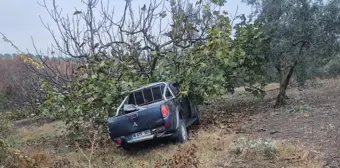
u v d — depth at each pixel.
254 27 11.45
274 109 11.19
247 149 6.09
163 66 10.95
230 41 10.61
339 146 5.82
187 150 6.57
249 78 12.29
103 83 9.23
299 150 5.91
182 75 10.21
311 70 11.45
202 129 9.48
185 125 8.64
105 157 8.03
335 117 8.16
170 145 8.03
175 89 9.46
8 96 24.91
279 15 11.20
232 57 10.63
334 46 10.70
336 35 10.73
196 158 6.24
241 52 10.66
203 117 12.09
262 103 13.52
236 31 11.95
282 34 10.87
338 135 6.45
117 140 7.97
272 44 11.10
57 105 9.99
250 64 11.94
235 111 12.42
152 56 11.41
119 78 9.80
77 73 10.49
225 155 6.27
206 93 10.00
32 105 21.34
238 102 15.10
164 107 7.83
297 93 15.18
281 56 11.18
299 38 10.83
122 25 12.52
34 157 7.21
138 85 9.71
